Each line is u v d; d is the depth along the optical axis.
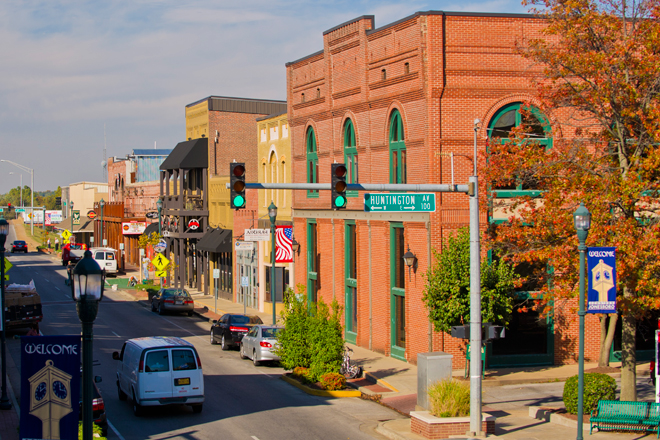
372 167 29.81
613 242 16.45
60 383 13.01
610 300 15.39
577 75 18.58
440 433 16.69
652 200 18.56
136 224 70.31
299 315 25.12
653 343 27.42
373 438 17.20
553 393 22.16
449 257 23.41
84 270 11.77
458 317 23.59
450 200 25.42
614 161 19.47
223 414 19.56
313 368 23.47
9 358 28.41
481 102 25.55
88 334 11.91
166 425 18.19
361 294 31.09
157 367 18.92
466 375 23.53
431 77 25.20
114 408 20.17
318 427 18.16
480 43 25.59
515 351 25.80
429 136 25.25
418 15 25.55
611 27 18.08
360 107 30.50
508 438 16.47
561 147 20.05
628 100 17.78
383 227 29.19
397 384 23.41
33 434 12.94
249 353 28.30
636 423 16.48
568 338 26.09
